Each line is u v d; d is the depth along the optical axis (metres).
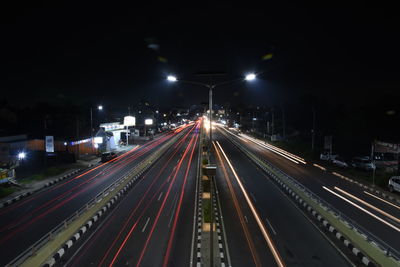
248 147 51.81
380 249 10.98
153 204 18.70
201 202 18.75
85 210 16.12
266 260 11.41
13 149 35.00
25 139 38.91
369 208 17.83
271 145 54.97
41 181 26.22
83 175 29.39
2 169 24.77
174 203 18.83
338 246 12.69
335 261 11.39
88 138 43.28
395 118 41.81
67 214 17.31
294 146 47.97
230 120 140.12
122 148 52.56
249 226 14.86
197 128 118.56
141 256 11.84
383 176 24.44
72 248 12.60
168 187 23.16
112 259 11.62
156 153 43.03
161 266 11.05
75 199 20.55
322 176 27.75
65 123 47.66
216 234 13.80
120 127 56.59
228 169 30.62
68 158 36.81
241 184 23.97
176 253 12.07
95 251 12.32
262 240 13.23
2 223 15.95
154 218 16.12
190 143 59.72
